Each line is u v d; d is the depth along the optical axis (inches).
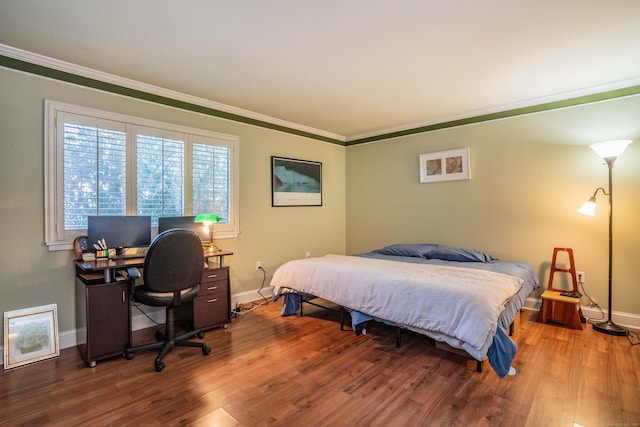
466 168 157.9
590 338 110.2
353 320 110.1
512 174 145.7
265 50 95.7
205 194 141.5
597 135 125.2
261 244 165.0
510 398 76.2
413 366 92.5
